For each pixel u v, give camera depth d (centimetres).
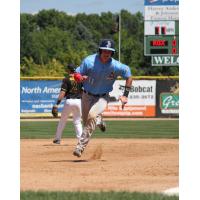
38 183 2059
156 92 6675
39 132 4644
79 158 2781
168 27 6675
